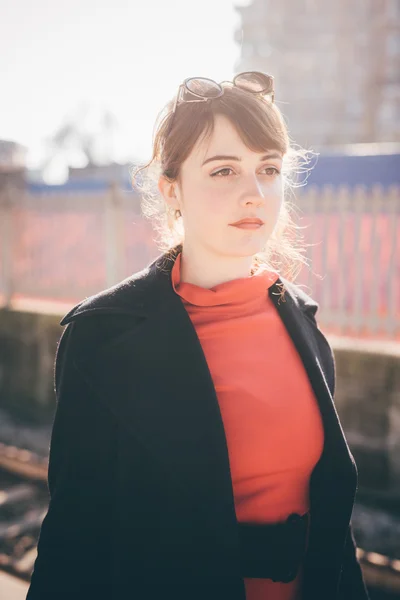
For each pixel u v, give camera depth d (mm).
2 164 7926
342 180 5359
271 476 1112
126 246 6547
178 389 1053
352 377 4164
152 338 1080
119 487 1062
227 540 1009
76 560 1093
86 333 1110
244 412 1087
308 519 1198
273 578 1116
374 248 4691
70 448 1102
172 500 1029
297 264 1447
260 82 1108
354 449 4176
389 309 4656
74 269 6668
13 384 5941
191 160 1068
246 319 1157
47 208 6281
